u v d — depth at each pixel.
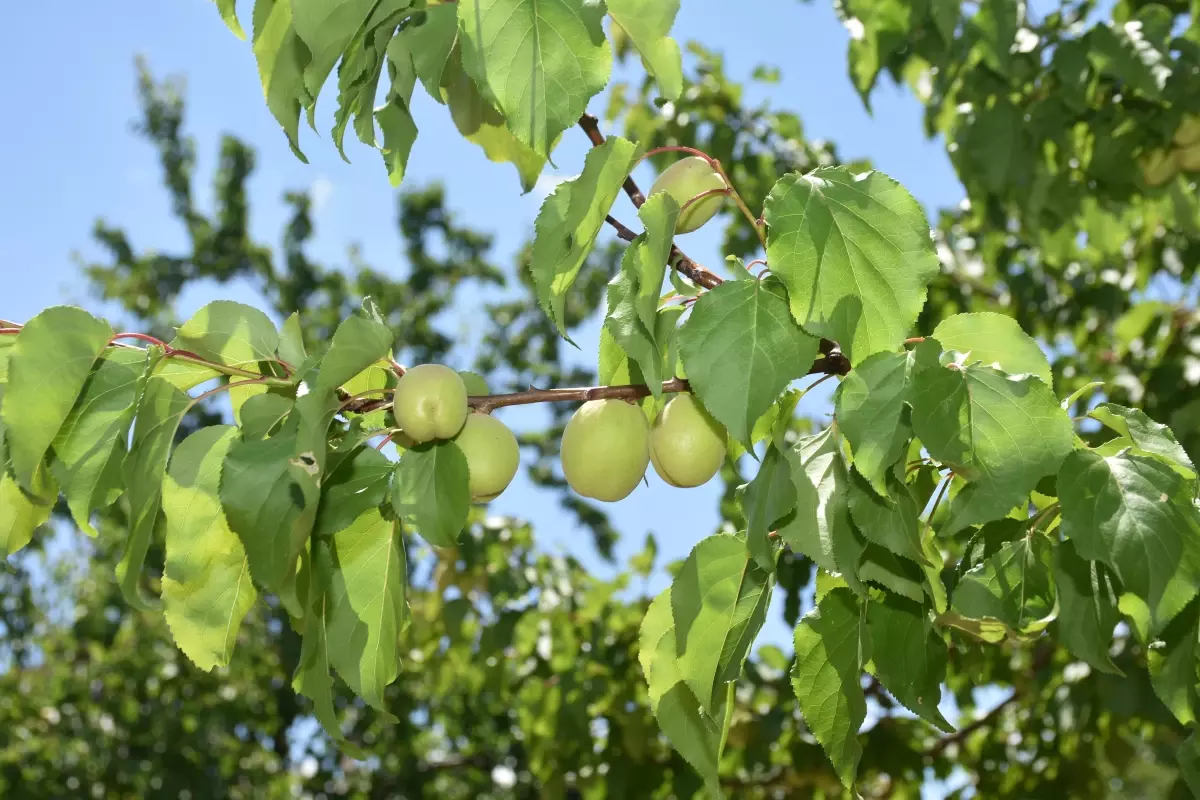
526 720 5.78
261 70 2.29
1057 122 4.34
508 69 1.91
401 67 2.08
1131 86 4.39
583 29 1.90
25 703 10.16
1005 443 1.79
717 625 2.12
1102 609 2.07
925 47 4.35
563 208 2.04
